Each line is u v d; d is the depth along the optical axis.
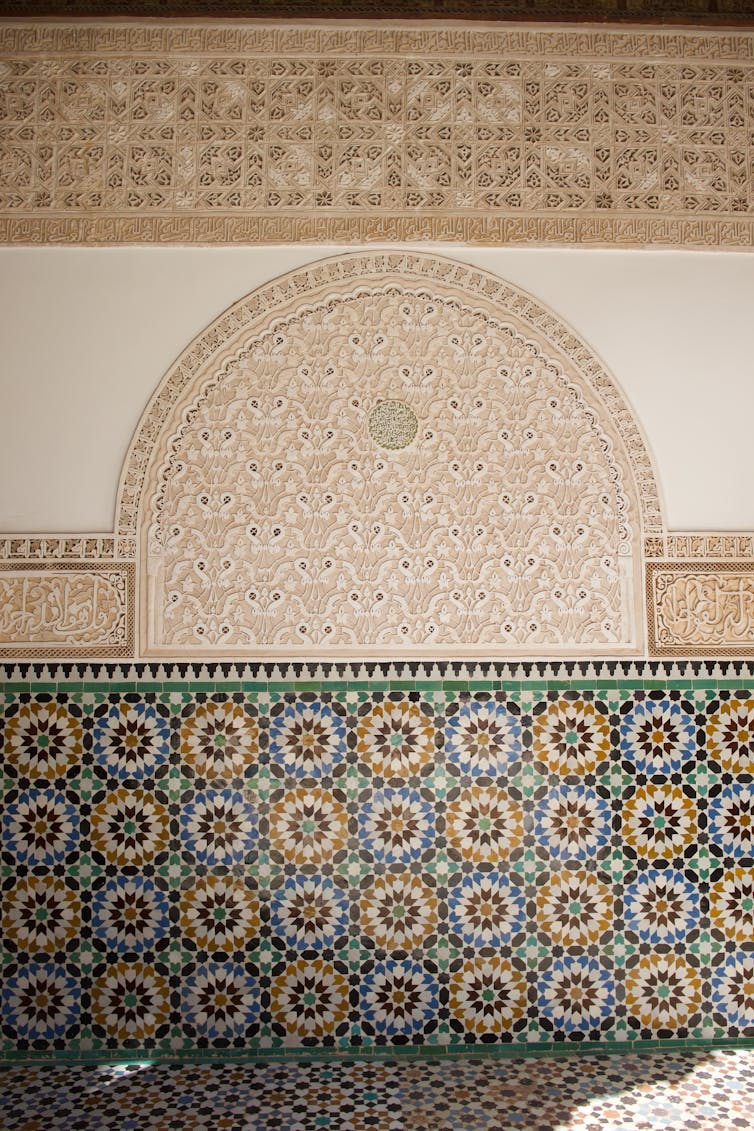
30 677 2.69
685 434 2.84
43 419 2.78
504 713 2.73
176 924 2.63
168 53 2.88
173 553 2.75
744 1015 2.68
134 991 2.61
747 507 2.83
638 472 2.82
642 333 2.87
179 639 2.72
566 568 2.79
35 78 2.87
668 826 2.72
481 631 2.75
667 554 2.80
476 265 2.87
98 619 2.71
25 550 2.73
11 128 2.86
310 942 2.64
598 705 2.74
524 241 2.86
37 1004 2.60
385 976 2.64
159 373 2.80
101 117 2.87
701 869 2.71
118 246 2.83
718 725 2.75
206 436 2.79
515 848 2.69
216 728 2.69
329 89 2.88
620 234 2.87
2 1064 2.57
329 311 2.84
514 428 2.83
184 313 2.82
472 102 2.89
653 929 2.69
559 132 2.89
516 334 2.85
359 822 2.68
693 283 2.88
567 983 2.66
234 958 2.63
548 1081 2.44
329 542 2.76
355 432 2.80
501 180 2.88
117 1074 2.50
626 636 2.77
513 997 2.65
